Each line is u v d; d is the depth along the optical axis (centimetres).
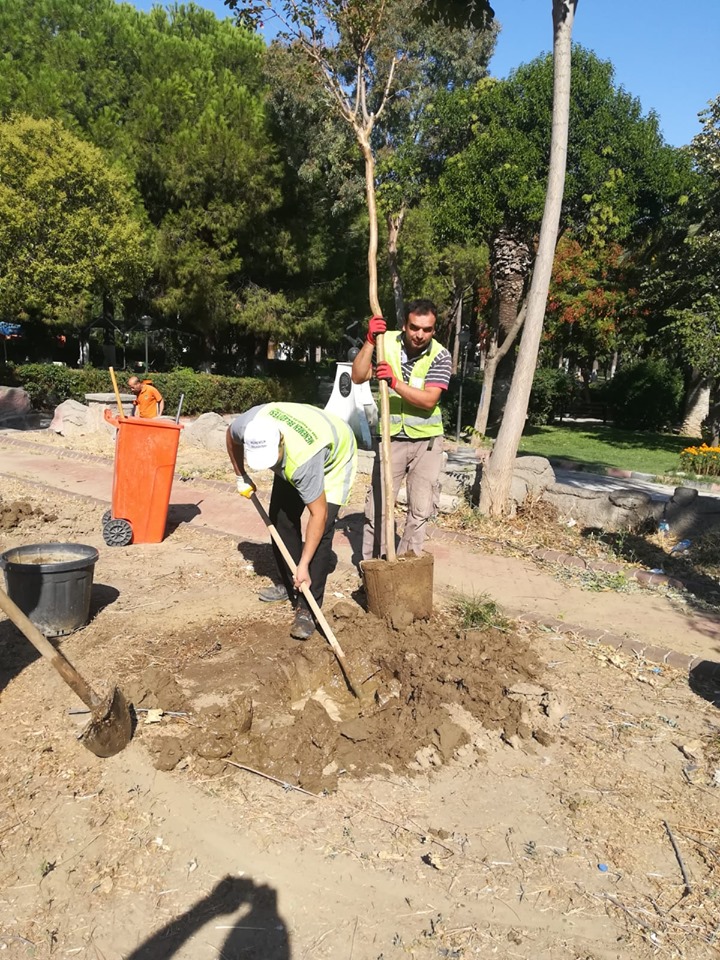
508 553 671
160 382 1914
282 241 2089
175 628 457
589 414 2908
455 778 327
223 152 1916
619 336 2328
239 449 415
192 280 2022
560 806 310
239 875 262
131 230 1834
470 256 2456
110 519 651
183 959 228
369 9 509
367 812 300
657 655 456
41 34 2166
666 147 1680
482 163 1619
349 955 232
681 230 1988
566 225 1711
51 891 252
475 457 1459
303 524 633
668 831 296
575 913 253
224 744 334
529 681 410
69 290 1814
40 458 1092
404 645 421
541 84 1566
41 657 406
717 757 350
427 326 475
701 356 1766
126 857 267
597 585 594
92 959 227
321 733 348
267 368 2620
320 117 1756
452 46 1948
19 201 1723
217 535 685
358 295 2359
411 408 500
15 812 286
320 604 459
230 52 2259
